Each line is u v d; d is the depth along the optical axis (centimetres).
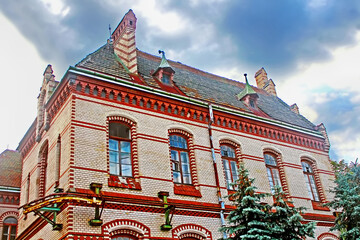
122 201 1598
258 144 2278
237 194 1602
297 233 1580
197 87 2442
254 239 1491
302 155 2478
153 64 2420
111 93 1817
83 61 1909
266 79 3312
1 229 2283
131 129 1834
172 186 1809
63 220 1494
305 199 2323
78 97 1712
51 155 1812
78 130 1648
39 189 1938
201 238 1783
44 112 2022
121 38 2222
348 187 1983
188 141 2008
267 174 2253
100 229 1507
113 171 1700
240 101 2598
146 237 1606
